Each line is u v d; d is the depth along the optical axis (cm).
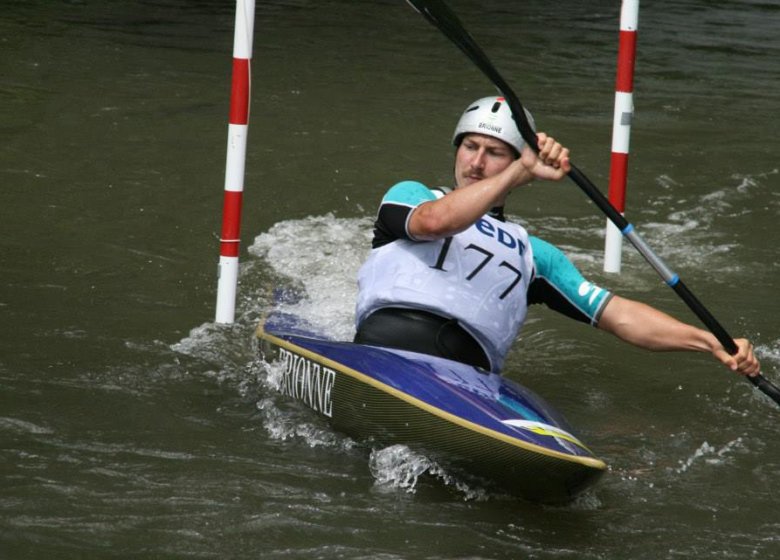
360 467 1407
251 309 1981
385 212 1521
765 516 1340
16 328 1798
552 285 1573
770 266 2344
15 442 1402
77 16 4934
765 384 1466
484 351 1538
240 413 1554
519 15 5747
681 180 2955
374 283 1539
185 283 2081
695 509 1350
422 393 1370
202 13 5303
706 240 2497
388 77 4059
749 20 6006
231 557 1163
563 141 3288
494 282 1520
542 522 1295
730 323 2023
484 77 4147
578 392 1739
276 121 3325
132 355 1733
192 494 1296
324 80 3950
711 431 1608
